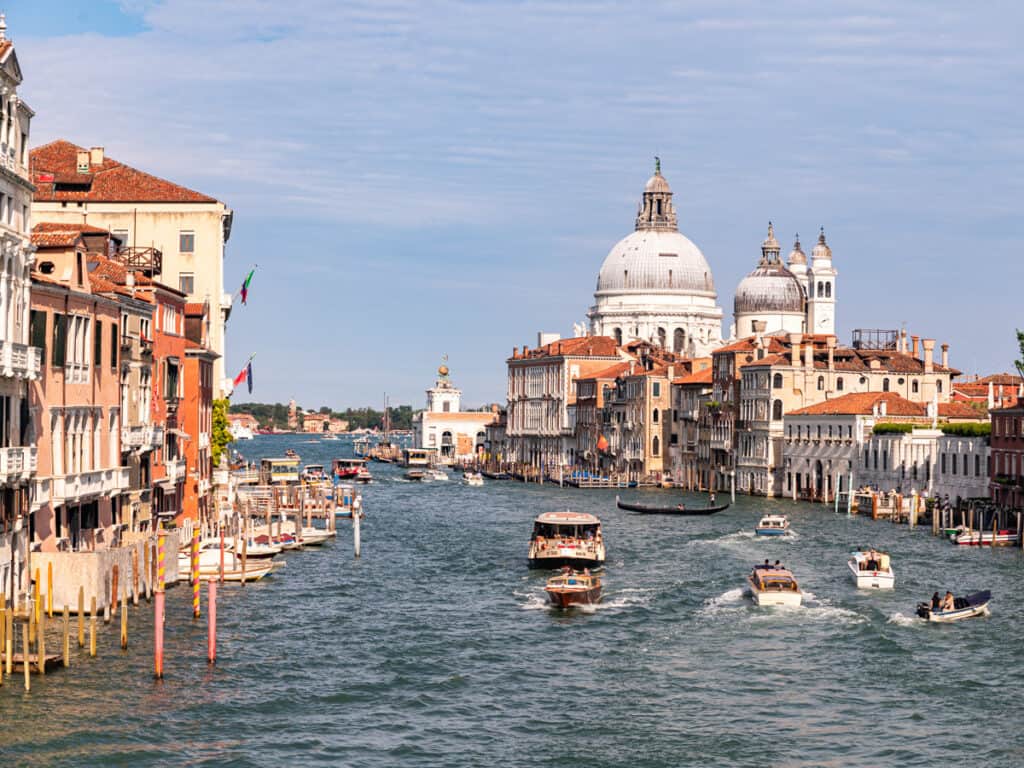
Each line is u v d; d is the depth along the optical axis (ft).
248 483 508.53
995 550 335.67
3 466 175.32
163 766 148.66
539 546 299.38
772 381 559.38
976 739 164.04
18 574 186.29
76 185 348.18
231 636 207.62
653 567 302.04
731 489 581.12
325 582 270.26
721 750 159.22
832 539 364.99
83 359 208.85
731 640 216.13
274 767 150.20
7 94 179.93
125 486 227.40
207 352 299.17
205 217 350.02
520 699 179.32
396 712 172.04
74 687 170.71
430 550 334.85
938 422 490.90
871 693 183.93
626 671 195.00
